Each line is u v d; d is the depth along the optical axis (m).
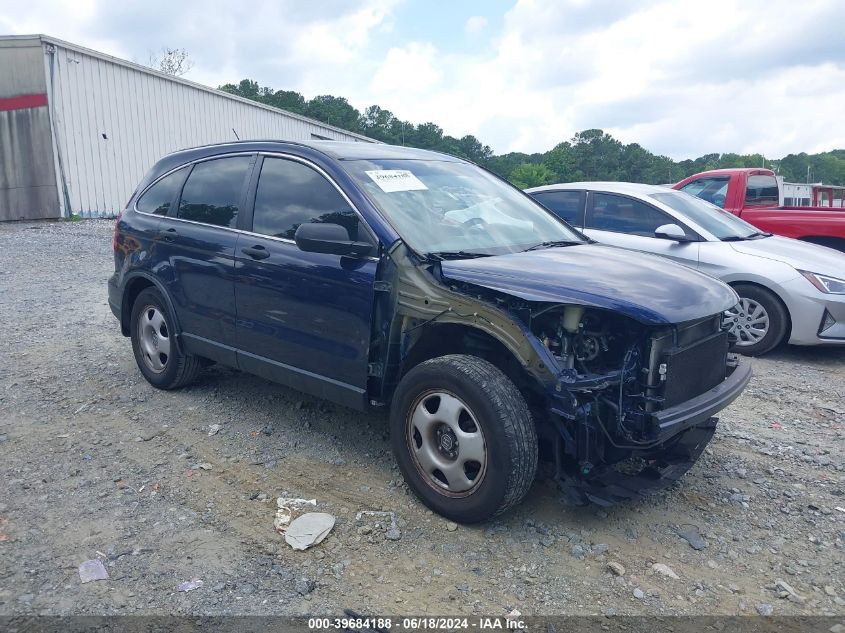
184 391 5.45
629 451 3.37
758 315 6.95
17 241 14.33
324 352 4.08
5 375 5.81
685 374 3.48
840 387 6.04
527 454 3.29
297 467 4.19
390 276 3.77
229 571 3.14
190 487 3.92
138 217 5.51
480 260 3.78
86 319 7.90
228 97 24.06
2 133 17.55
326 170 4.26
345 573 3.15
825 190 16.83
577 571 3.21
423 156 4.93
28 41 17.06
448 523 3.56
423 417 3.61
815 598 3.07
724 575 3.22
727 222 7.84
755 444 4.74
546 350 3.28
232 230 4.68
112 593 2.96
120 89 19.50
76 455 4.30
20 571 3.10
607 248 4.49
